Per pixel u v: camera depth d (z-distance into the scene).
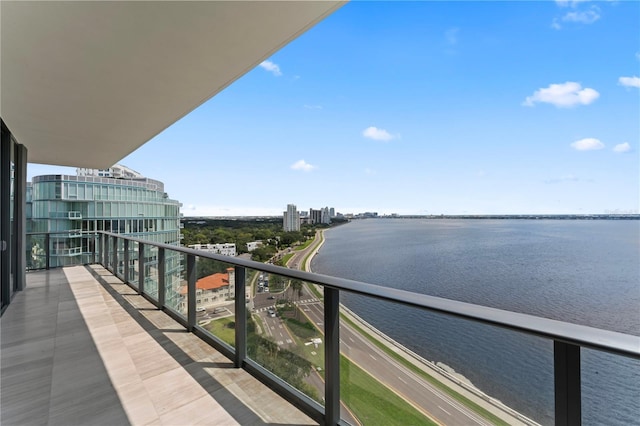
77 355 2.53
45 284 4.98
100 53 2.23
